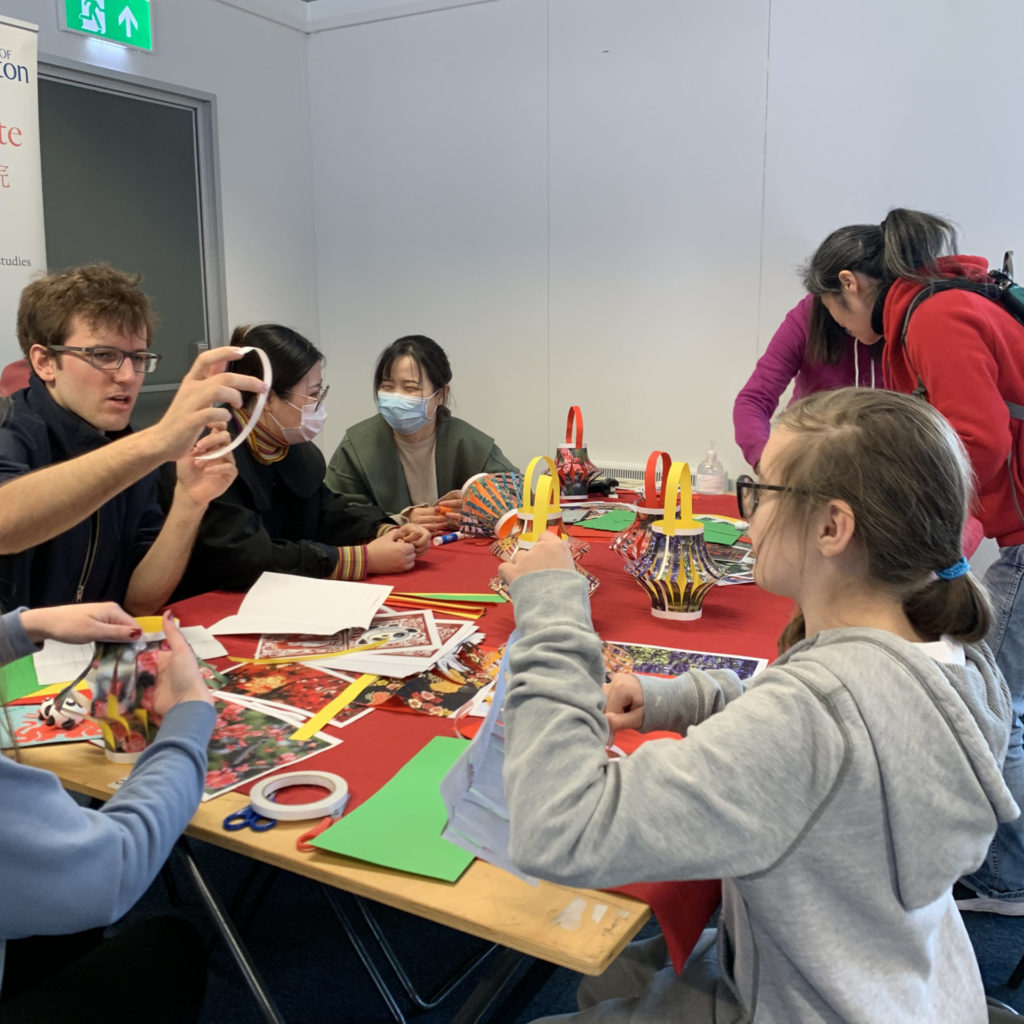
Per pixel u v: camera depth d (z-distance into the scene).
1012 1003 1.72
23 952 1.21
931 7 3.07
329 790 1.06
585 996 1.14
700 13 3.45
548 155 3.85
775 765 0.73
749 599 1.82
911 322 1.84
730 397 3.66
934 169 3.16
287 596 1.73
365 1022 1.68
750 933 0.83
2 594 1.58
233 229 4.12
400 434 2.78
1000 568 1.83
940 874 0.74
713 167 3.52
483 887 0.89
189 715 1.03
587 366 3.92
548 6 3.73
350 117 4.30
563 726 0.80
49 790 0.82
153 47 3.69
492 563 2.11
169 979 1.11
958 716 0.75
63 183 3.52
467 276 4.13
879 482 0.78
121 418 1.69
